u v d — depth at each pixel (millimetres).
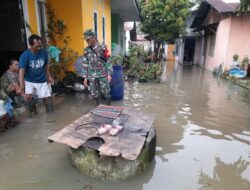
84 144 2760
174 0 16172
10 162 3023
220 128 4375
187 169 3002
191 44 20422
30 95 4371
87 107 5215
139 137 2938
